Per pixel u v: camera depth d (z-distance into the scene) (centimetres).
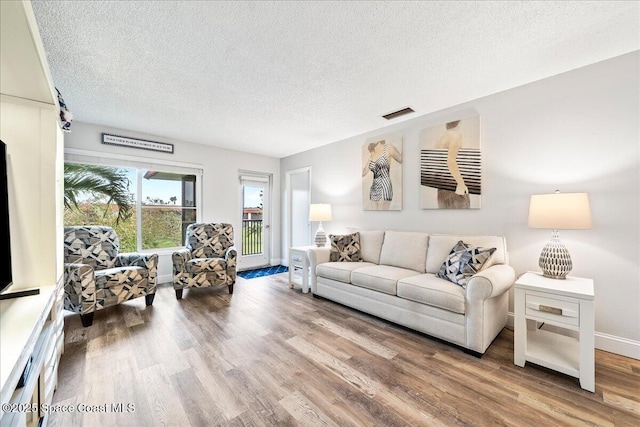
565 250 202
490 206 268
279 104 289
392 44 188
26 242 150
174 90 255
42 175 155
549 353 187
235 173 497
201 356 201
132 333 239
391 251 317
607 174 208
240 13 158
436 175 305
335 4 151
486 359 198
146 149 393
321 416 142
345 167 421
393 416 142
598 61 210
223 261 360
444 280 242
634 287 197
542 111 237
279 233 567
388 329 251
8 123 147
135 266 311
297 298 344
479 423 138
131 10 154
